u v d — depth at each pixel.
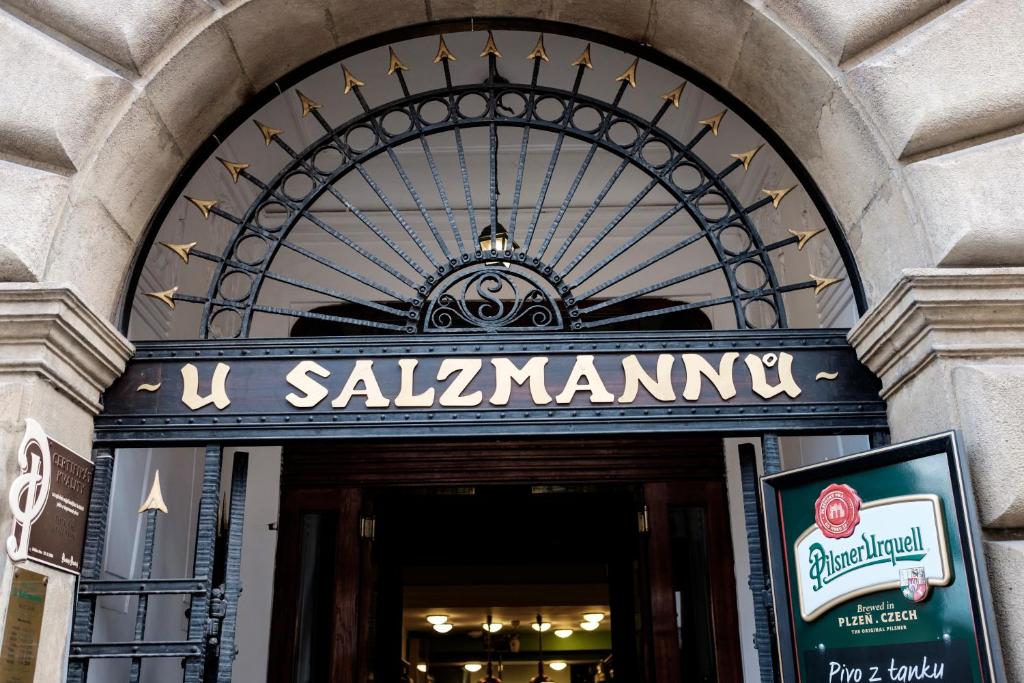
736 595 6.49
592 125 6.68
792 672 3.47
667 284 4.09
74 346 3.55
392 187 7.07
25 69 3.59
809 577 3.50
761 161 6.64
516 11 4.36
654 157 6.90
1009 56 3.59
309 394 3.92
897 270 3.78
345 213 7.20
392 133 6.70
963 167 3.56
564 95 4.31
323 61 4.42
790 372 3.97
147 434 3.87
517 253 4.13
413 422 3.89
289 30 4.12
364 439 3.89
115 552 4.82
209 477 3.86
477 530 8.64
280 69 4.32
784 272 6.64
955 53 3.62
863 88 3.77
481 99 6.51
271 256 4.13
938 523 3.21
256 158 6.73
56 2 3.65
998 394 3.31
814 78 3.93
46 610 3.37
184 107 4.00
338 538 6.67
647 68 6.07
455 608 13.42
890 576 3.30
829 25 3.81
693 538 6.67
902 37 3.76
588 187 7.05
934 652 3.15
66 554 3.50
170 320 5.69
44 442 3.36
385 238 4.15
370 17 4.27
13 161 3.59
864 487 3.43
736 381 3.95
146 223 4.13
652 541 6.61
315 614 6.54
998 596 3.20
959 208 3.50
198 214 6.19
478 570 11.49
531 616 14.05
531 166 6.92
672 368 3.96
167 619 5.61
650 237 7.21
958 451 3.20
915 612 3.22
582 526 8.55
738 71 4.24
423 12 4.32
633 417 3.90
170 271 5.65
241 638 6.43
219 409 3.90
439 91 4.34
